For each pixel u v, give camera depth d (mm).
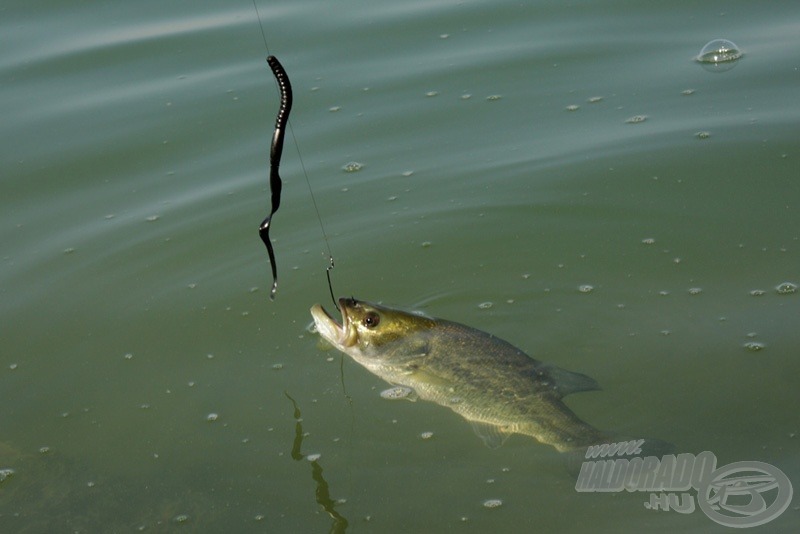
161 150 10828
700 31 12281
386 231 9375
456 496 6273
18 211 10023
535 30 12711
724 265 8359
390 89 11609
